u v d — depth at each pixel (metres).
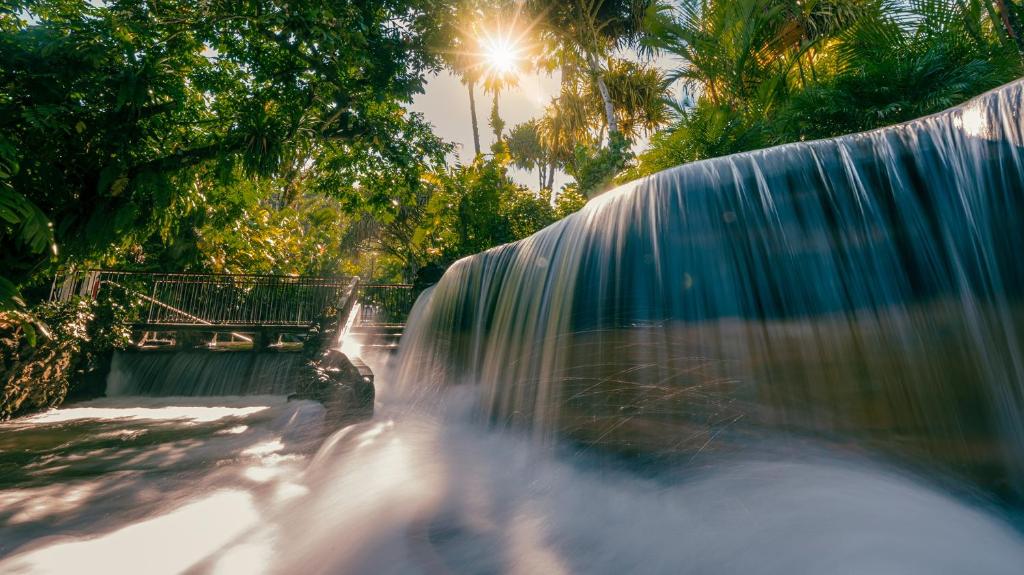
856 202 2.89
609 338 3.69
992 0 8.00
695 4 12.12
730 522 2.21
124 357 9.72
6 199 5.11
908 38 8.66
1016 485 2.20
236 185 9.84
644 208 3.77
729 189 3.38
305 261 16.11
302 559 2.14
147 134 7.28
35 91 5.80
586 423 3.66
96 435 5.23
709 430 3.01
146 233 7.96
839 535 1.95
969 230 2.46
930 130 2.71
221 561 2.14
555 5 17.36
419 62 10.56
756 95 11.51
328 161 11.53
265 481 3.30
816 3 11.20
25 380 6.80
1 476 3.47
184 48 8.62
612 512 2.50
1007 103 2.38
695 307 3.28
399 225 19.12
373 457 3.75
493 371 5.38
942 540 1.89
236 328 10.49
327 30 8.38
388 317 12.06
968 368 2.41
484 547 2.19
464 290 7.43
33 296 8.27
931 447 2.43
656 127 19.00
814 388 2.79
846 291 2.82
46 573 2.03
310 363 5.98
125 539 2.36
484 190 14.41
